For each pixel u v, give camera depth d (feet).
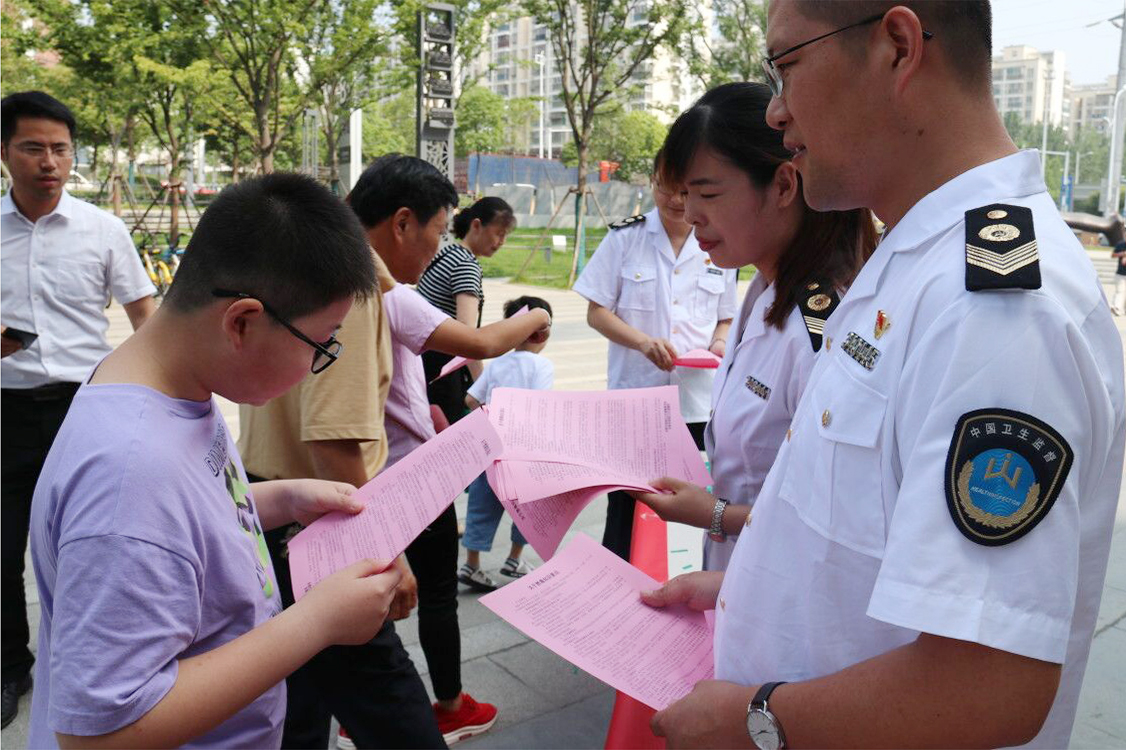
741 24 53.36
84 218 9.87
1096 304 2.93
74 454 3.54
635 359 11.29
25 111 9.29
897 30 3.15
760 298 5.83
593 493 5.78
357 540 4.99
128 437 3.55
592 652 4.50
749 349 5.79
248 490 4.55
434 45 34.30
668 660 4.53
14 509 9.20
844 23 3.22
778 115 3.66
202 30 42.09
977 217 3.04
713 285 11.36
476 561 12.13
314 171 53.16
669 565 7.04
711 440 6.31
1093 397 2.79
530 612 4.75
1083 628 3.23
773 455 5.54
